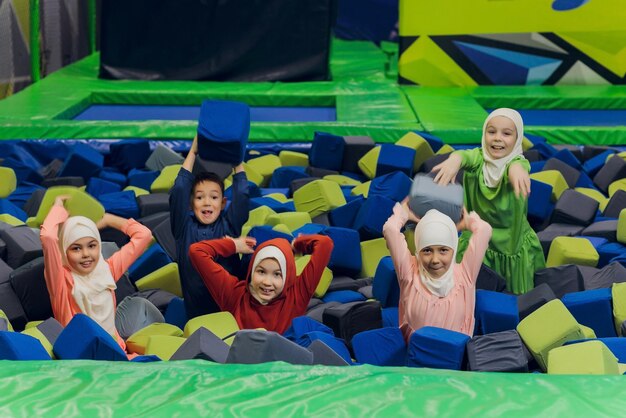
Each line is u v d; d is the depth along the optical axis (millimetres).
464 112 11383
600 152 10156
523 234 6750
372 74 14594
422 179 6094
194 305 6242
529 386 4211
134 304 6191
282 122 10742
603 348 4770
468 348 5020
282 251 5711
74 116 11898
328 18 13758
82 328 4941
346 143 9703
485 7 13070
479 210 6742
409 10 13156
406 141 9266
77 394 4148
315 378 4258
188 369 4340
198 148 6652
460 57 13250
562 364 4723
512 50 13211
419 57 13297
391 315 6102
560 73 13297
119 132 10469
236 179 6590
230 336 5477
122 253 5945
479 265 5625
